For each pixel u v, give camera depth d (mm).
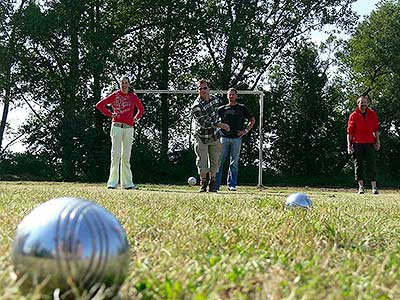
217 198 7516
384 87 32125
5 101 27641
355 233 3738
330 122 28547
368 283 2105
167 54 29406
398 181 28312
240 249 2865
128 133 10938
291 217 4695
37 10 27250
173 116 28734
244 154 28375
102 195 7531
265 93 28922
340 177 28219
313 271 2334
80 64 27312
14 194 7223
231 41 28688
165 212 4746
